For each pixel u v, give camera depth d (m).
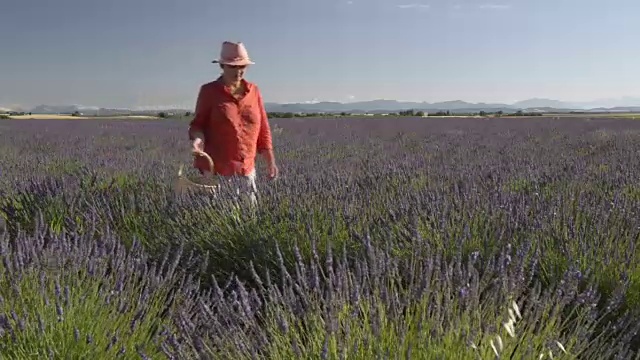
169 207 4.32
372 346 1.84
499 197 4.07
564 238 3.24
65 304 2.35
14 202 4.82
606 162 7.66
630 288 2.82
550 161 7.95
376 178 5.39
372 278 2.43
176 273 3.16
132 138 15.20
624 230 3.42
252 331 2.24
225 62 4.11
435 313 2.00
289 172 6.23
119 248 2.98
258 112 4.38
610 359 2.21
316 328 2.03
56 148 11.75
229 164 4.31
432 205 3.68
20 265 2.61
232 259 3.59
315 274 2.27
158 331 2.24
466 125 22.48
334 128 20.45
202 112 4.27
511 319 1.70
